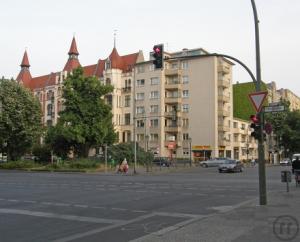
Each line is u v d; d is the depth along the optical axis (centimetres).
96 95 5703
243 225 1113
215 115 8050
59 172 5134
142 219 1300
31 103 6394
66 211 1476
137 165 6022
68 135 5481
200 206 1623
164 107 8381
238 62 1720
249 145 9775
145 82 8600
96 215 1383
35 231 1093
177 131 8256
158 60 1888
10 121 6119
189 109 8331
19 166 5959
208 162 6700
